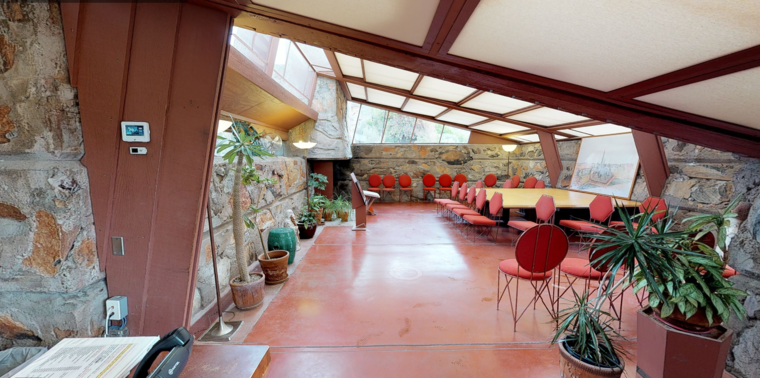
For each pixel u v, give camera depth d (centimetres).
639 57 143
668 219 169
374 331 229
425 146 879
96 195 148
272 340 218
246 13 167
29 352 127
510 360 197
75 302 139
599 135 574
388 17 151
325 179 664
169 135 150
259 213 363
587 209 524
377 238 496
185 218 153
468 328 233
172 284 156
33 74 131
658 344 157
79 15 137
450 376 182
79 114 143
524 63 177
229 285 283
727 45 117
